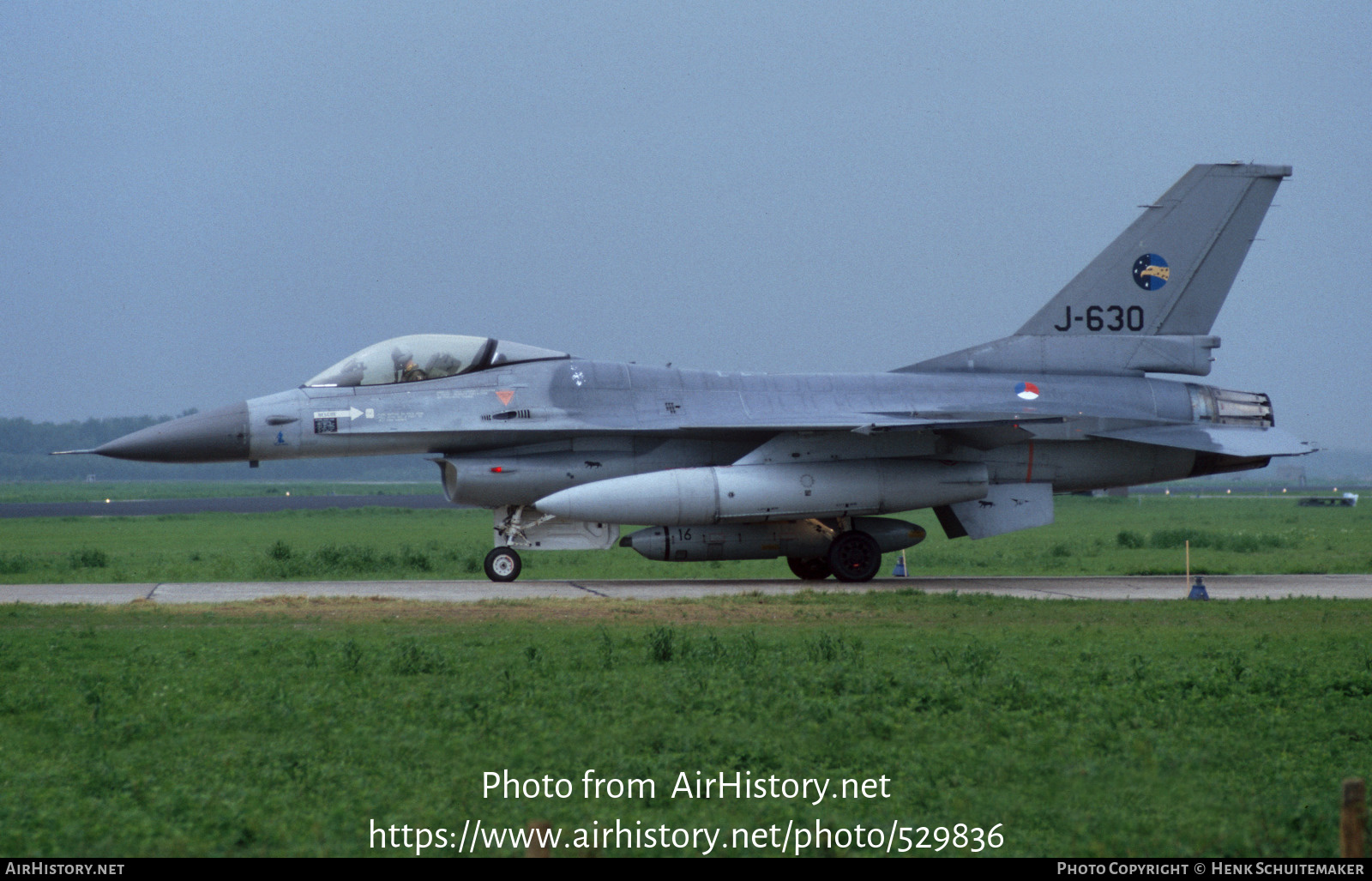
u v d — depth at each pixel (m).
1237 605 70.25
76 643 52.28
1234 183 99.81
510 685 41.56
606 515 85.44
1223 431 98.44
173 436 87.38
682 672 44.56
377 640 53.38
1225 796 29.53
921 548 142.50
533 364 92.38
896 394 95.56
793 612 66.38
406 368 90.25
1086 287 99.50
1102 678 44.34
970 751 33.59
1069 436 92.75
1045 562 117.38
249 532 181.88
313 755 32.81
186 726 36.38
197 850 25.14
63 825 26.62
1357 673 45.09
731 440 94.12
